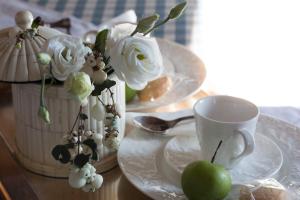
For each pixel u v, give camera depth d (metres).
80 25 1.31
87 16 1.56
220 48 1.67
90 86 0.62
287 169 0.77
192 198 0.70
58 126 0.74
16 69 0.71
